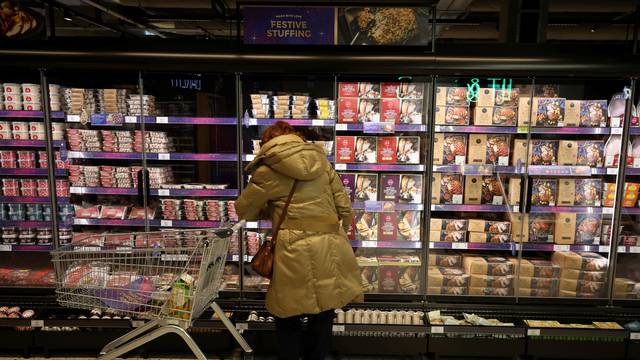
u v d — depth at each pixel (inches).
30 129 130.9
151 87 134.3
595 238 131.3
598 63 115.3
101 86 135.8
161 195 136.6
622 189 125.3
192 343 93.5
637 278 136.9
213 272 99.7
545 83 124.3
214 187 134.8
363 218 133.8
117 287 95.9
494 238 133.2
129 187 134.3
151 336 94.1
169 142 135.9
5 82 132.8
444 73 118.5
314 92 136.8
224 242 99.7
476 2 246.5
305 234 94.3
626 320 126.0
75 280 99.1
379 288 135.3
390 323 122.9
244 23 118.8
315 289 94.4
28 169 132.0
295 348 101.9
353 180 131.6
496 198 131.3
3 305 127.6
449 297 129.8
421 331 119.9
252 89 135.2
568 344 120.9
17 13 119.0
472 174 128.5
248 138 135.4
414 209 130.3
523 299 128.7
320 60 118.0
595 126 125.7
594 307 127.3
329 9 118.0
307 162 91.5
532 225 132.9
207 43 120.2
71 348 124.8
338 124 128.1
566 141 128.0
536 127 126.0
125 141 132.9
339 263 96.5
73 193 135.3
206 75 125.1
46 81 122.4
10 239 136.9
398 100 127.5
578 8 239.5
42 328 123.6
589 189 129.6
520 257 130.1
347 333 122.8
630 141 126.5
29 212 136.2
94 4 201.6
